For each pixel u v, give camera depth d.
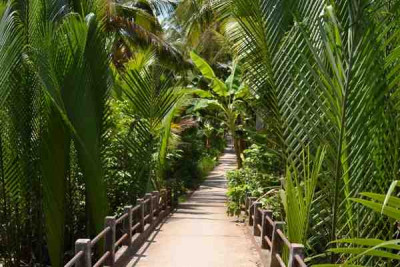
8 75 6.97
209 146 33.47
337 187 4.04
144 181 10.68
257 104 5.23
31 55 7.20
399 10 3.85
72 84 7.40
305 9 4.66
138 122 10.39
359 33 3.66
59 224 7.60
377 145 3.85
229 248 8.62
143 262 7.57
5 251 7.69
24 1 8.09
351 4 3.71
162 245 8.86
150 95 10.80
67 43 7.34
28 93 7.33
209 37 18.56
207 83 20.36
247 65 5.15
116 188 9.83
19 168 7.52
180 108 13.67
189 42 18.95
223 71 21.67
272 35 4.79
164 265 7.39
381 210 2.27
